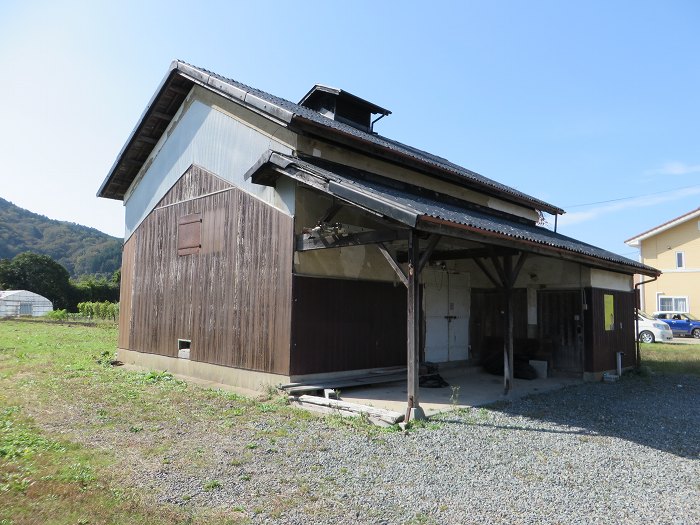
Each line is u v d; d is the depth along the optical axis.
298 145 8.09
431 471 4.45
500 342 11.52
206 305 9.48
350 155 8.91
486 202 12.11
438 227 5.74
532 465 4.70
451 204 10.19
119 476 4.16
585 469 4.64
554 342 10.96
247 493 3.85
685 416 7.18
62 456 4.64
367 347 8.80
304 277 7.92
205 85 9.49
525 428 6.10
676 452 5.30
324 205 8.27
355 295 8.69
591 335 10.43
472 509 3.66
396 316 9.44
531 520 3.50
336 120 11.52
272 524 3.32
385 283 9.28
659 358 15.48
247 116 9.09
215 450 4.95
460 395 8.09
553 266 11.06
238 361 8.58
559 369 10.83
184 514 3.41
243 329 8.58
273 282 8.11
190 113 10.63
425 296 10.65
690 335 24.66
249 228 8.73
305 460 4.68
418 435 5.57
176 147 10.92
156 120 11.19
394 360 9.30
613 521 3.53
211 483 4.01
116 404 7.04
